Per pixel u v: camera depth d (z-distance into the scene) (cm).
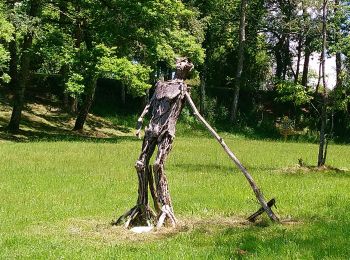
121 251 749
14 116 3491
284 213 1088
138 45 3606
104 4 3478
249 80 5428
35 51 3362
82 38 3806
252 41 5291
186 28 4312
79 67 3297
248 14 5134
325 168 2095
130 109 5047
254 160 2361
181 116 4941
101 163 1998
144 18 3459
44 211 1086
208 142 3609
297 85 2241
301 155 2750
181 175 1709
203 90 5056
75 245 804
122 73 3184
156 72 5012
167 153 966
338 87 2206
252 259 692
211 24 4925
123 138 3697
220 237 843
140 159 967
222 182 1557
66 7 3638
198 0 4916
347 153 3075
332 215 1034
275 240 801
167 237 874
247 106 5441
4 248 775
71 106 4541
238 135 4872
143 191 966
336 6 2230
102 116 4766
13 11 3081
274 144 3725
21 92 3500
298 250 739
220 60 5528
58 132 3884
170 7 3612
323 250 738
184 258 701
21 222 983
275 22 4981
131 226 958
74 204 1171
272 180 1625
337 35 2308
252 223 988
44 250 757
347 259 691
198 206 1145
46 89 4738
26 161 1989
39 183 1472
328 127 5116
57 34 3344
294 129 5097
